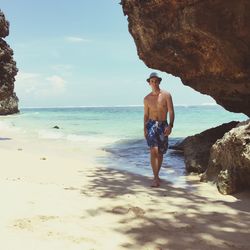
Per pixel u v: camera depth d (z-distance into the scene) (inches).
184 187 240.8
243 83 366.6
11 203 175.2
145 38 417.4
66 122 1094.4
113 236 141.3
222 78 381.1
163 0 354.0
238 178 222.5
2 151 385.4
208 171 256.2
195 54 380.8
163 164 339.3
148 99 262.7
